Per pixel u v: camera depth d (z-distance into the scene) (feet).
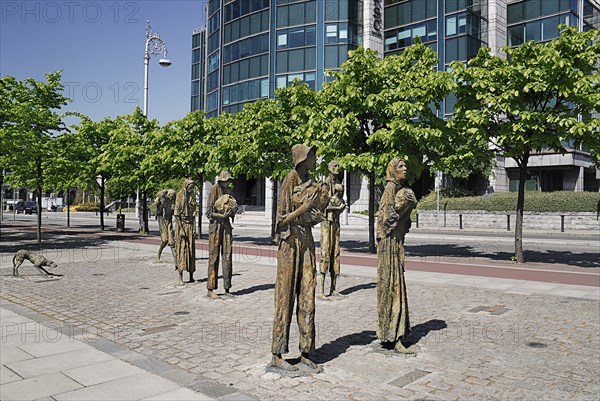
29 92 77.82
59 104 81.10
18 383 18.21
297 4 145.48
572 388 17.85
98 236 95.50
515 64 49.70
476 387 17.94
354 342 23.73
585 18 140.26
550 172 143.13
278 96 74.69
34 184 81.76
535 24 135.54
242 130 73.51
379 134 53.78
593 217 104.42
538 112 47.29
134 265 53.11
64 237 92.58
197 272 47.88
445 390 17.66
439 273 46.91
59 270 49.32
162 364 20.48
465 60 133.18
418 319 28.55
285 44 146.92
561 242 80.43
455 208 121.19
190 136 80.53
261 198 193.36
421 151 57.52
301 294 19.74
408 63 60.95
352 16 143.84
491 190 141.49
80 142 91.30
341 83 58.18
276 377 18.95
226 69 161.38
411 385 18.13
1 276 45.16
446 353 21.99
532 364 20.49
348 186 157.07
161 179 87.66
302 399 16.85
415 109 52.44
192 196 40.70
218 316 29.35
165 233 53.62
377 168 55.16
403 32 146.51
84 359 21.09
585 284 40.78
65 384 18.13
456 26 135.23
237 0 157.58
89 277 44.75
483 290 38.09
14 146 64.64
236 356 21.58
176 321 28.09
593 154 48.39
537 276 45.11
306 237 19.67
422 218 125.49
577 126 44.73
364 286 39.86
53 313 30.09
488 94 49.16
